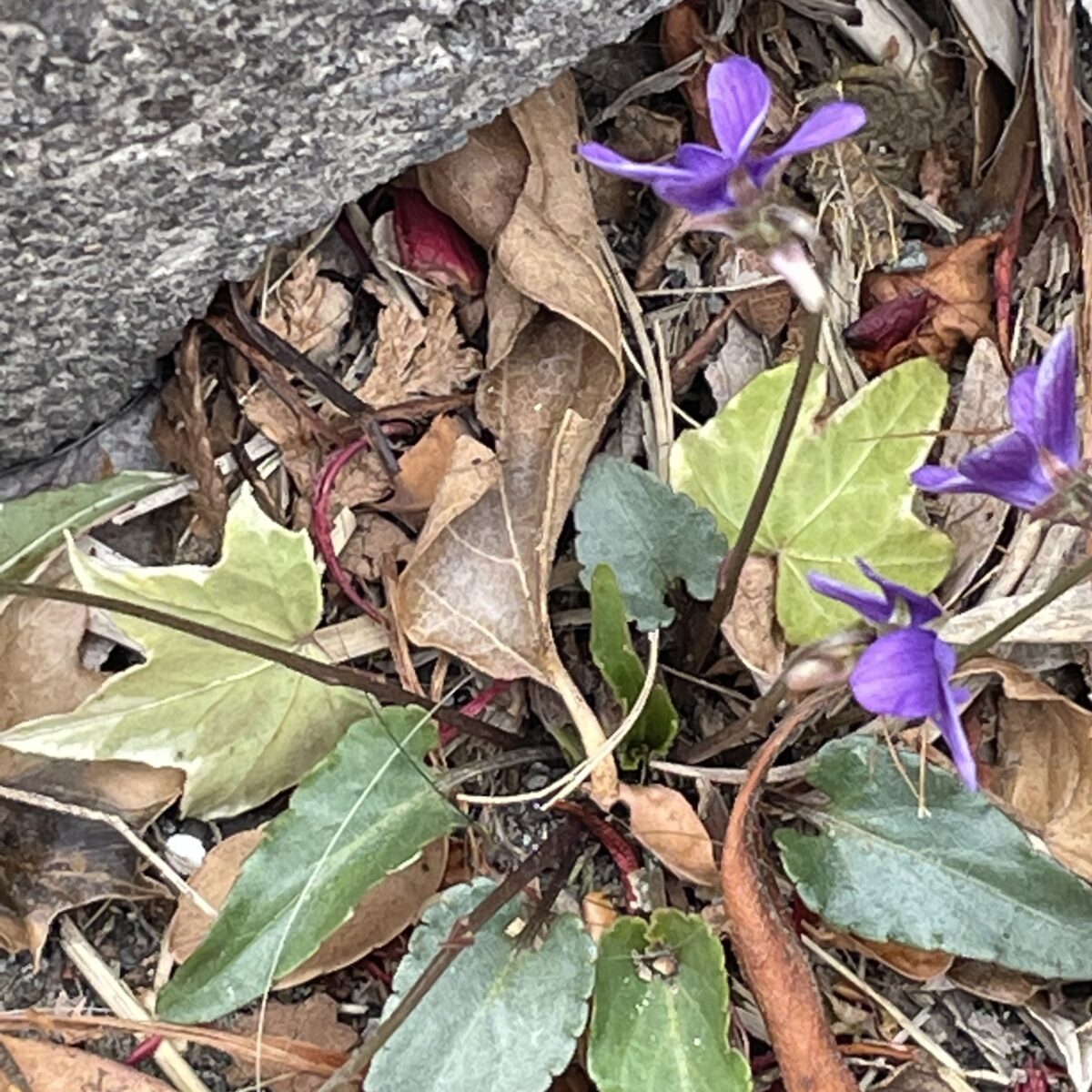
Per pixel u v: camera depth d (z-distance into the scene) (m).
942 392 0.14
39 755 0.13
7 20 0.11
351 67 0.12
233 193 0.12
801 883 0.12
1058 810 0.13
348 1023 0.13
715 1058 0.11
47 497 0.13
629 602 0.13
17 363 0.13
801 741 0.14
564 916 0.12
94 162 0.12
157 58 0.11
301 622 0.13
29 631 0.13
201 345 0.14
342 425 0.14
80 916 0.13
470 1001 0.12
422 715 0.13
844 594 0.10
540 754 0.14
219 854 0.13
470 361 0.14
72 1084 0.12
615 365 0.14
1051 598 0.11
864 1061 0.13
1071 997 0.13
